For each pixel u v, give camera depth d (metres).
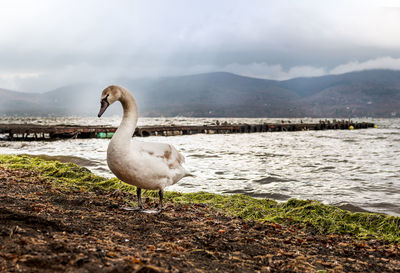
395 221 6.57
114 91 5.62
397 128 87.06
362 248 5.30
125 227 5.00
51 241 3.64
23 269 2.86
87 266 3.05
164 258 3.63
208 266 3.69
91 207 6.25
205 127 54.38
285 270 3.94
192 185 12.21
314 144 35.00
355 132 64.38
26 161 11.73
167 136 48.06
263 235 5.45
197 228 5.41
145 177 5.70
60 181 8.78
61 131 40.47
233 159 20.95
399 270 4.39
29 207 5.26
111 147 5.54
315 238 5.67
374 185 12.62
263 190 11.47
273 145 33.28
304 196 10.66
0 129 37.50
